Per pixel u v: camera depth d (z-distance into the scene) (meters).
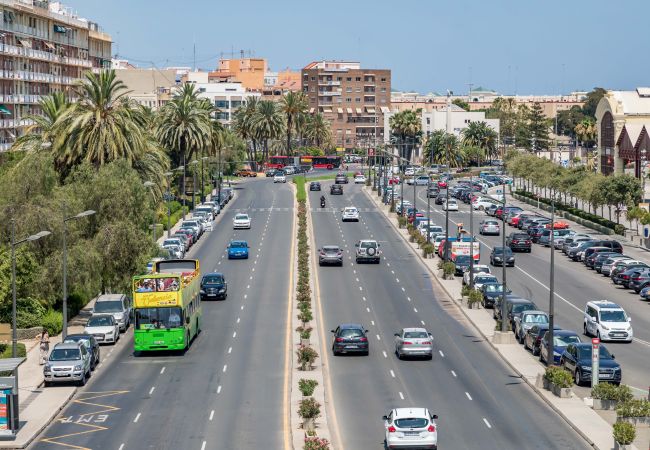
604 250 110.00
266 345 70.75
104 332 72.06
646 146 168.00
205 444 46.38
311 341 71.94
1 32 153.50
